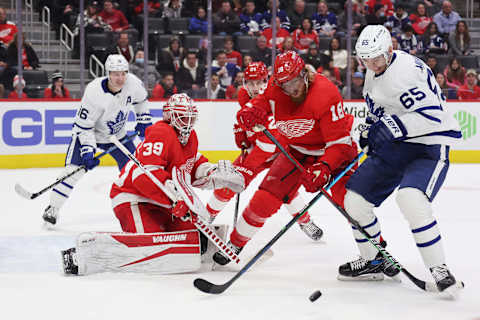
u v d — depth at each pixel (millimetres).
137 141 30641
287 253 15250
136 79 18750
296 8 34719
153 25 34188
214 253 13766
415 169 11797
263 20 34156
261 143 14867
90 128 17984
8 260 14227
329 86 12391
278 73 11711
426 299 11656
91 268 12922
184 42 33438
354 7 36188
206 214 12516
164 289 12039
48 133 30094
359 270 12805
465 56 35719
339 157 12422
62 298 11453
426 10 36906
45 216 17656
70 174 17297
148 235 12969
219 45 33562
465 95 35094
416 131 11484
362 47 11375
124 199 13602
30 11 34250
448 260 14633
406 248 15766
